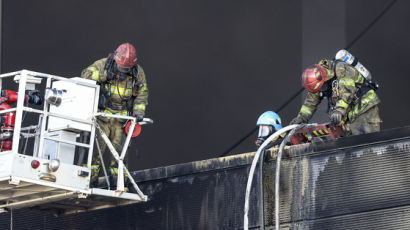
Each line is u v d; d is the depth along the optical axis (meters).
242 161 31.59
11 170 28.09
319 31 52.00
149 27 51.97
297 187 29.92
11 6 49.03
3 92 30.45
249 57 52.75
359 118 32.06
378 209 27.98
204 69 52.78
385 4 53.47
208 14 52.75
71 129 30.55
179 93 52.72
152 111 52.56
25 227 35.97
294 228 29.64
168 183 33.53
